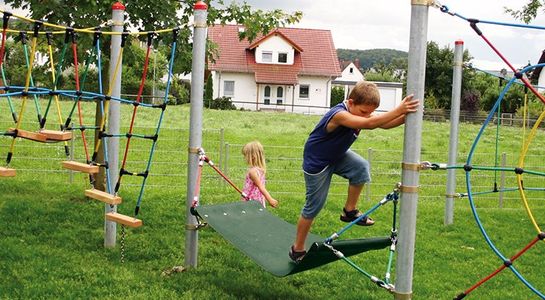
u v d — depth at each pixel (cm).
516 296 638
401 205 426
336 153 498
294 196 1109
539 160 1769
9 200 904
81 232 775
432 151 1872
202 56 629
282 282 643
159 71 3934
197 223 659
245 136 1969
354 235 862
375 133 2375
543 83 2695
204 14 624
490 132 2580
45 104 2450
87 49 834
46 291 552
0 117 1841
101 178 955
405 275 430
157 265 671
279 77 4466
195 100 632
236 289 600
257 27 978
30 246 691
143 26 891
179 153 1509
